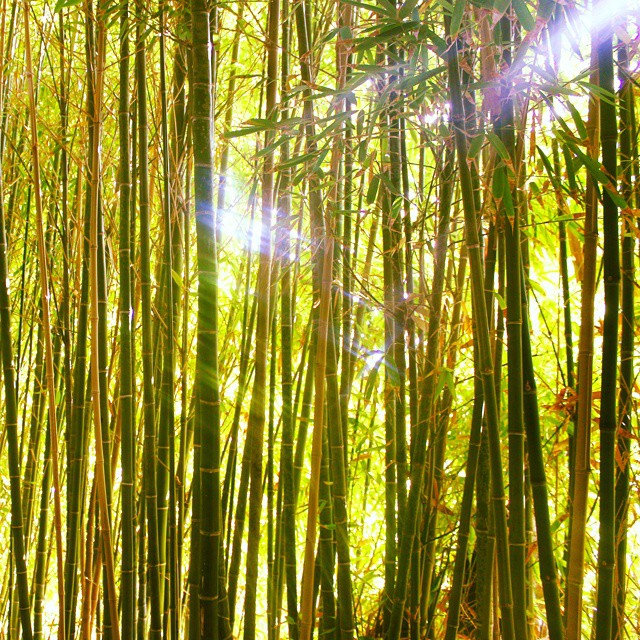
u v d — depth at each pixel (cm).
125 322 170
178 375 225
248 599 157
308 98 140
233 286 271
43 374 233
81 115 210
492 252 158
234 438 195
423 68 141
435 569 207
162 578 177
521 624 123
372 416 219
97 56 172
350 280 188
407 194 183
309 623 137
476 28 134
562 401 158
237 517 172
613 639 145
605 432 121
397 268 180
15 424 179
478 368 157
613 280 121
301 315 252
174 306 191
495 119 125
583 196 141
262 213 162
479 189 157
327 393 158
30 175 223
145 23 165
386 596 183
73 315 235
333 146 148
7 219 238
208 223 121
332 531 178
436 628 234
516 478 124
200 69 121
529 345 129
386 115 155
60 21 205
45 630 267
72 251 229
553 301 246
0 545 284
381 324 254
